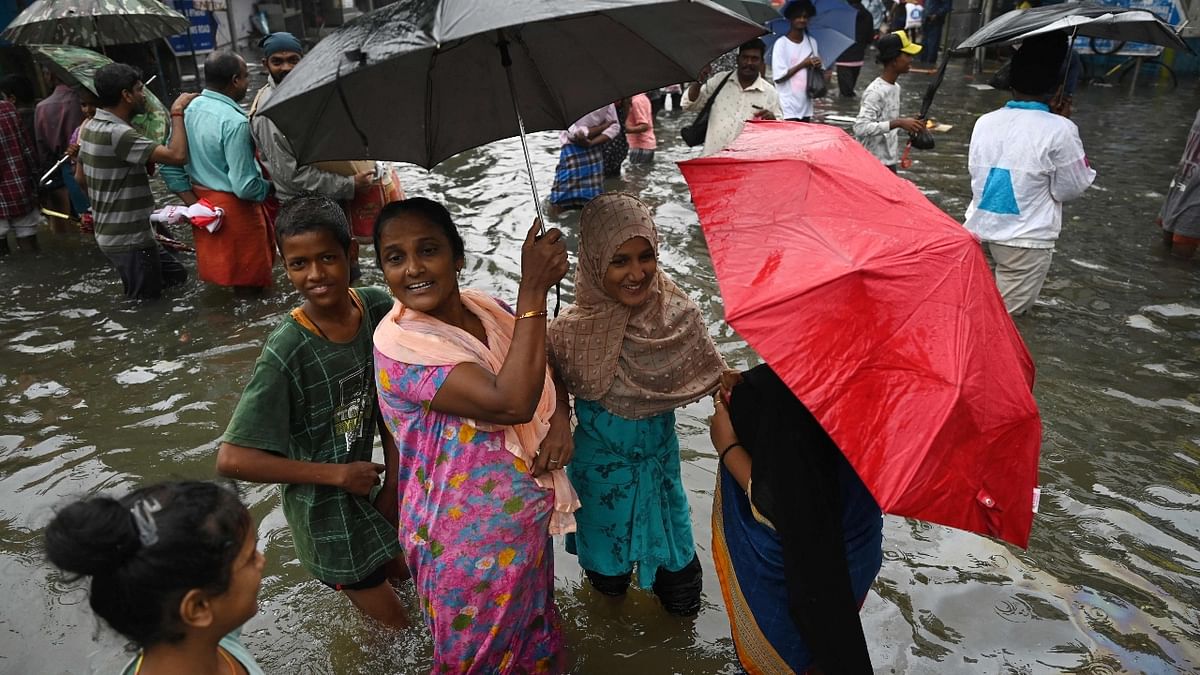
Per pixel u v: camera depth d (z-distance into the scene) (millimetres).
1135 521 3459
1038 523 3463
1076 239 6805
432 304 2162
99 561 1374
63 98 7309
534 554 2346
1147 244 6688
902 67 6645
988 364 1778
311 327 2447
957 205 7781
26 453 4090
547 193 8633
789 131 2391
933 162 9375
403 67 2072
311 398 2465
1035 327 5215
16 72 9547
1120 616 2963
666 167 9570
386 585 2812
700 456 4070
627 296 2426
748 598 2322
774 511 2078
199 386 4750
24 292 6270
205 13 16500
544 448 2320
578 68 2514
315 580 3240
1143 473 3771
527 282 2109
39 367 5016
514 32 2287
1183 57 14773
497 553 2266
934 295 1810
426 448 2211
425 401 2127
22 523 3553
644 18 2236
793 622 2209
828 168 2047
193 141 5613
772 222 2000
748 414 2238
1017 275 5164
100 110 5672
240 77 5738
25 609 3078
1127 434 4070
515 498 2260
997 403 1766
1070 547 3322
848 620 2051
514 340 2102
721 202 2086
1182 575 3158
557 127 2719
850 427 1749
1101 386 4508
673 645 2900
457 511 2225
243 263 5891
